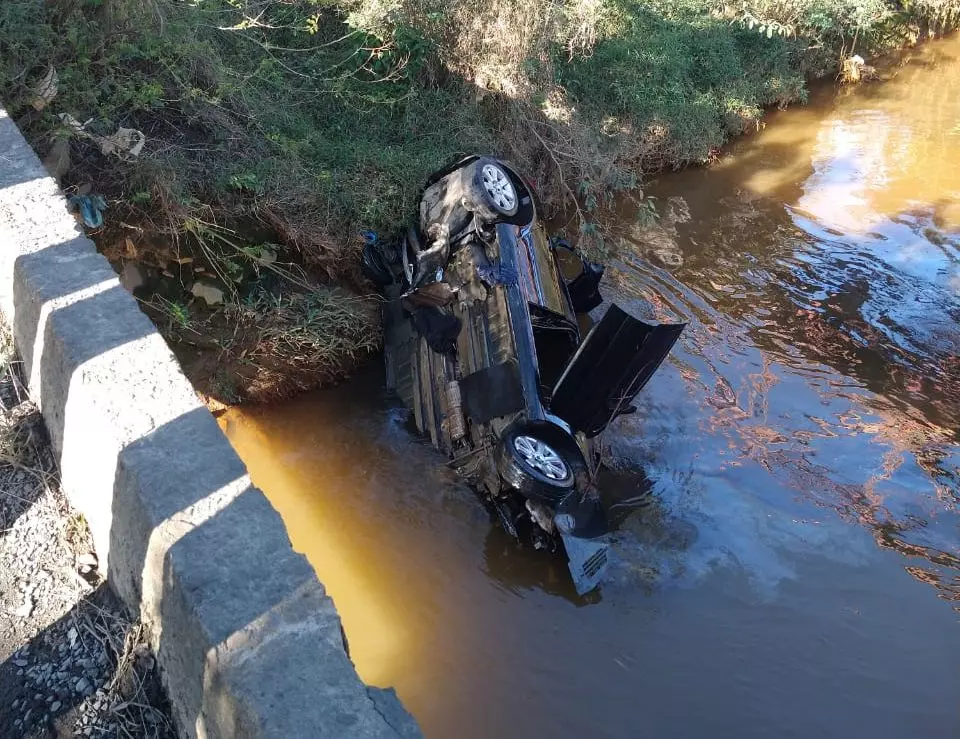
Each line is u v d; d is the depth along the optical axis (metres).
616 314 5.52
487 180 6.75
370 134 9.11
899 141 13.14
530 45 9.69
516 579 5.88
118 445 3.62
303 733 2.65
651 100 11.32
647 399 7.45
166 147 7.31
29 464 4.45
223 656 2.88
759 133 13.18
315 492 6.46
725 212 10.76
